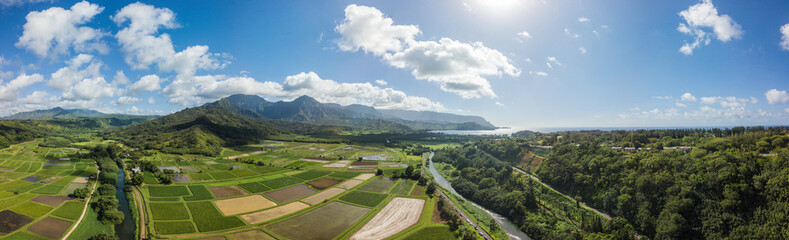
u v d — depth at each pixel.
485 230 109.88
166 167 198.88
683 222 89.69
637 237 98.94
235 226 104.75
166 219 108.25
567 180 144.00
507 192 143.75
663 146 156.75
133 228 102.00
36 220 99.00
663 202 100.19
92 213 107.81
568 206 127.19
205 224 105.44
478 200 145.50
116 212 106.44
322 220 113.06
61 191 129.88
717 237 83.06
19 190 126.88
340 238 97.94
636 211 106.00
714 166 97.56
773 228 74.88
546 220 113.81
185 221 107.25
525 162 195.12
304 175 191.50
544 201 136.00
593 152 149.00
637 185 110.19
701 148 122.31
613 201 116.88
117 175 170.88
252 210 121.62
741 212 83.81
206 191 145.50
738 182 89.00
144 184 150.62
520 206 120.44
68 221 100.12
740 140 118.38
